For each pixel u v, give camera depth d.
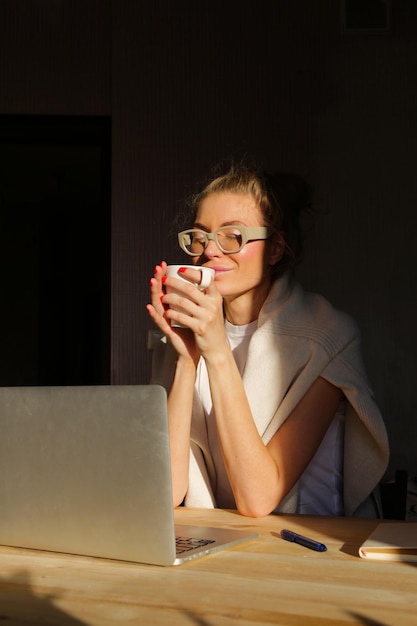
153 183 3.54
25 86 3.60
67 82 3.61
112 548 0.97
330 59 3.54
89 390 0.98
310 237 3.50
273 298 1.59
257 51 3.55
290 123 3.53
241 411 1.32
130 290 3.51
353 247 3.49
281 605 0.79
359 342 1.56
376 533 1.07
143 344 3.48
